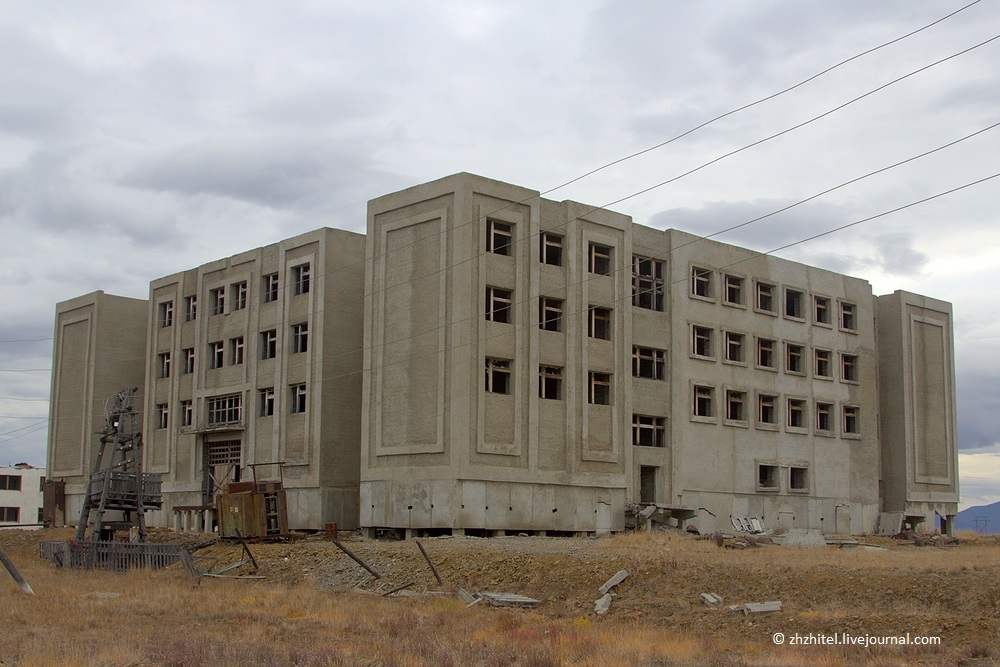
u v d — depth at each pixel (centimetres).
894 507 7100
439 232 5184
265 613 2994
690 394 5912
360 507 5303
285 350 6084
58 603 3206
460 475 4862
